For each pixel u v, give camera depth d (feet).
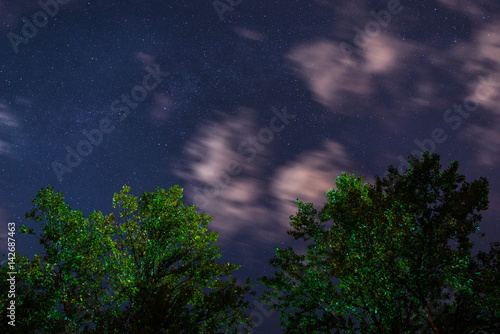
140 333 45.78
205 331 53.67
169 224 61.87
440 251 44.55
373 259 46.62
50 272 56.65
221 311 55.67
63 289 56.29
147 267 60.59
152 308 48.85
